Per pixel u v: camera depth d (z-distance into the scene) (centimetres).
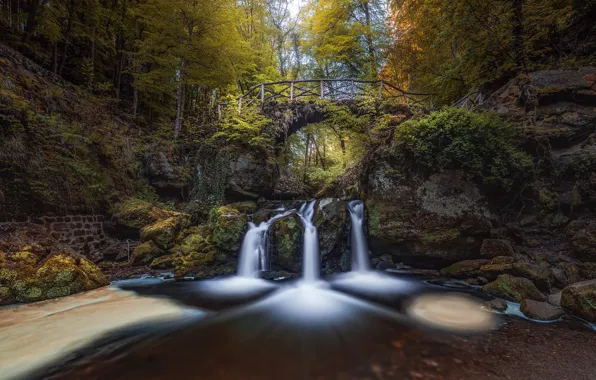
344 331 372
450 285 584
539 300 448
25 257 488
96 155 768
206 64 1093
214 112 1168
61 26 939
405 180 702
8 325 373
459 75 984
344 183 1307
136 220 755
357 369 276
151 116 1287
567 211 566
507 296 479
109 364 285
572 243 514
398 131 723
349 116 1027
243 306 478
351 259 749
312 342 340
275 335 362
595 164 541
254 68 1488
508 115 711
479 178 637
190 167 1007
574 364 277
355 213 811
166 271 693
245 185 988
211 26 1027
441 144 652
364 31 1468
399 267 732
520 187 629
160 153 956
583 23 762
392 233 692
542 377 256
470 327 375
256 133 1037
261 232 757
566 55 777
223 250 733
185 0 977
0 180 516
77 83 1023
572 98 647
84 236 675
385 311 450
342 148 1574
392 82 1505
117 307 460
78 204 664
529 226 602
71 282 513
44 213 586
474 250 627
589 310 376
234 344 335
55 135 638
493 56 838
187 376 264
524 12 740
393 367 278
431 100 1110
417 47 1341
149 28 1127
